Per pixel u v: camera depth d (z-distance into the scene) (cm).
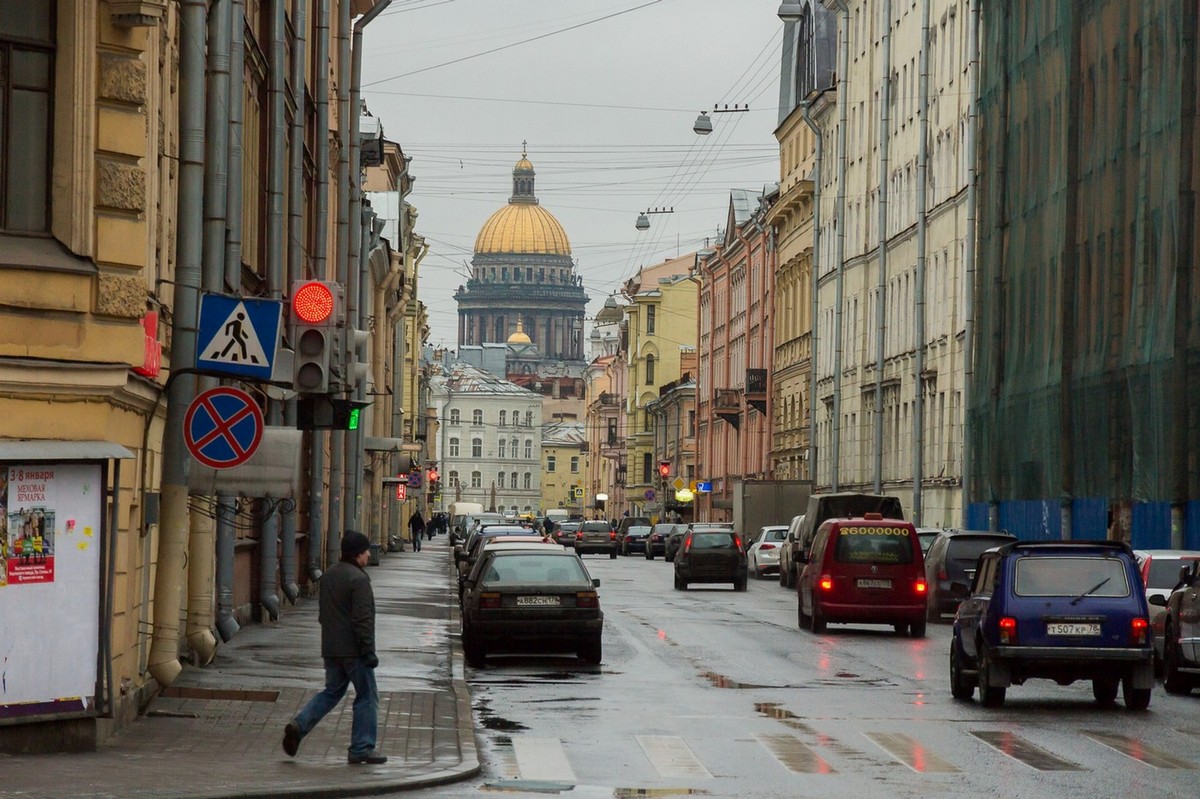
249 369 3372
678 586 10456
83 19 2948
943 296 11638
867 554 6538
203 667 4444
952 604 7544
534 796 2630
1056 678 3962
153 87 3550
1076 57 8862
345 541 2917
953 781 2803
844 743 3309
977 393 10506
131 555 3356
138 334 3017
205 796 2422
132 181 3008
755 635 6500
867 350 13950
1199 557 5388
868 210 13962
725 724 3634
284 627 6022
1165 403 7550
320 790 2561
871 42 13938
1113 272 8288
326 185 7438
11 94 2922
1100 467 8388
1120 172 8262
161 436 3753
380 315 14588
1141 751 3195
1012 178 9938
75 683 2908
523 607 5028
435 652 5381
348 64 8900
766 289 18800
